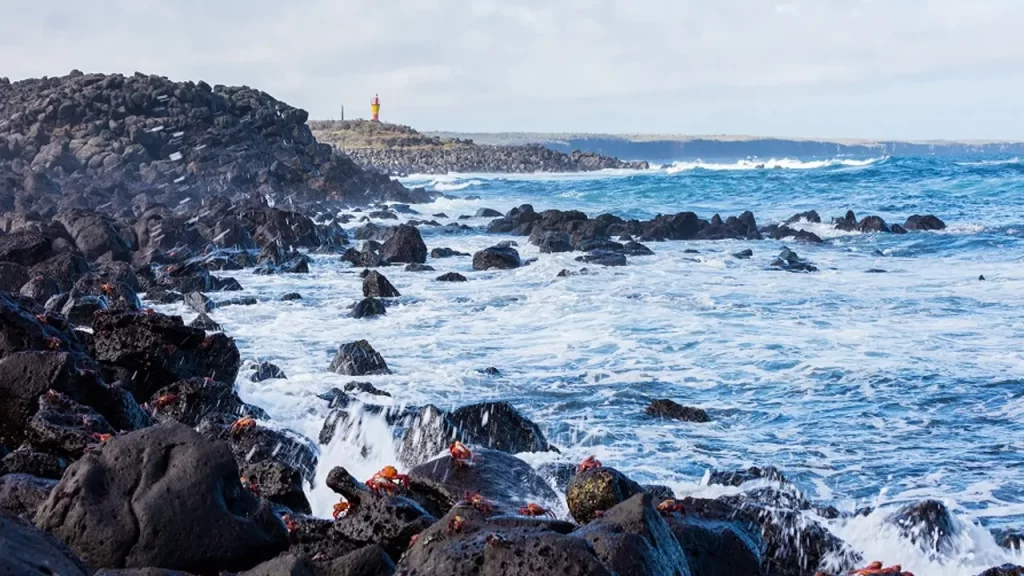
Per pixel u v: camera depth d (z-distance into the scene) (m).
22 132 60.88
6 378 8.88
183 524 6.17
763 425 12.23
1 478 6.87
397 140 143.88
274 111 71.75
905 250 31.23
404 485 7.61
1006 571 7.15
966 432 11.77
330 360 15.91
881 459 10.80
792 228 38.09
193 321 18.03
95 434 7.96
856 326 18.42
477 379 14.50
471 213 55.66
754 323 18.86
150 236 32.28
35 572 4.45
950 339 17.02
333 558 6.36
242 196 57.38
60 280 21.47
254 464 8.09
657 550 6.02
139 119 62.34
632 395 13.66
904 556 8.04
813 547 7.85
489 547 5.39
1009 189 53.16
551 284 24.53
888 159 109.88
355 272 28.09
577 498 7.33
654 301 21.38
